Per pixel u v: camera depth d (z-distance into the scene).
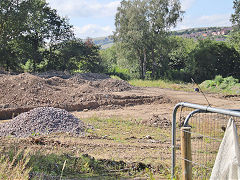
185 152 3.75
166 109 15.92
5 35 32.78
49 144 7.79
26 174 4.04
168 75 35.38
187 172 3.75
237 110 3.35
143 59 37.97
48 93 16.91
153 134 10.23
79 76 23.58
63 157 6.15
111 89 21.11
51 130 9.64
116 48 38.06
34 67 36.62
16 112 14.30
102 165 5.95
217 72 35.31
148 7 35.84
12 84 16.97
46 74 26.00
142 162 6.31
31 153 6.11
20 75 18.23
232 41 37.50
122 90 21.23
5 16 32.03
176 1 35.69
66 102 16.45
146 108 16.28
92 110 15.84
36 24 34.66
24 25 33.88
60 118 10.34
